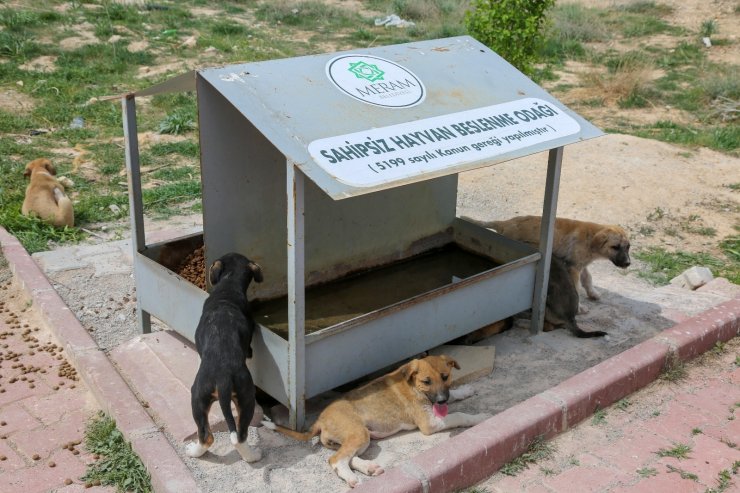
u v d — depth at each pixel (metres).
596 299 7.78
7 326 6.89
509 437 5.14
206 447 5.05
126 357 6.30
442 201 7.80
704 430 5.64
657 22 21.78
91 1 21.33
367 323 5.59
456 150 5.42
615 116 14.72
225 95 5.11
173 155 11.84
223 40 18.56
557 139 6.01
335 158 4.89
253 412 5.10
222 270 5.62
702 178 11.38
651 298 7.85
